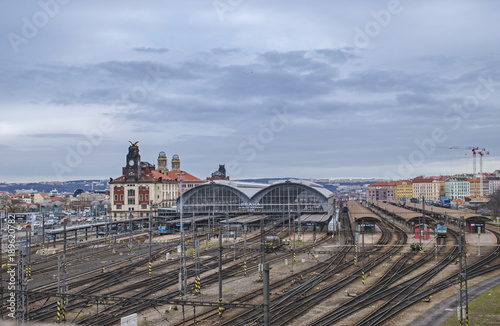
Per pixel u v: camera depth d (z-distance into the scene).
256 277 71.44
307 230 139.12
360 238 117.00
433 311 51.31
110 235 122.44
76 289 64.81
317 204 146.62
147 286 66.38
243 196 151.50
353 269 76.38
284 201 149.25
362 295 58.44
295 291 61.03
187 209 153.75
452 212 149.00
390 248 99.06
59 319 45.31
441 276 69.56
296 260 86.81
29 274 73.19
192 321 48.72
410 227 139.38
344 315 49.50
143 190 177.38
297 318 49.16
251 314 50.88
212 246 107.31
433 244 105.25
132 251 101.88
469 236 118.81
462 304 49.12
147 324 48.22
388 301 55.28
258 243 110.00
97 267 82.06
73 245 114.31
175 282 68.44
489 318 48.81
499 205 191.00
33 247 111.19
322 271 74.81
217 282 68.62
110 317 49.72
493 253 88.44
